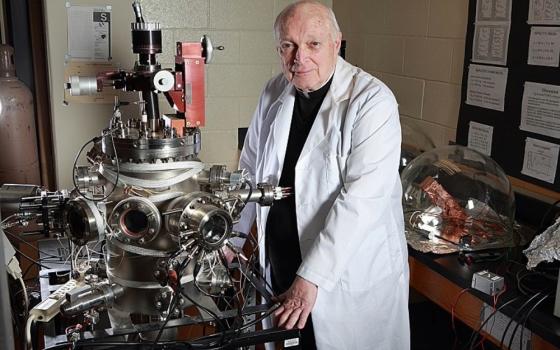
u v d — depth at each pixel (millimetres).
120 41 2559
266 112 1916
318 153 1677
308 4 1594
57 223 1254
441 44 2502
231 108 3205
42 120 2748
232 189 1312
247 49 3152
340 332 1704
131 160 1179
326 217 1587
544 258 1636
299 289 1438
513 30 2105
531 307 1567
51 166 2785
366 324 1743
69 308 1157
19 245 1647
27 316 1229
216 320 1234
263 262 1859
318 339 1686
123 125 1265
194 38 3037
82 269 1347
